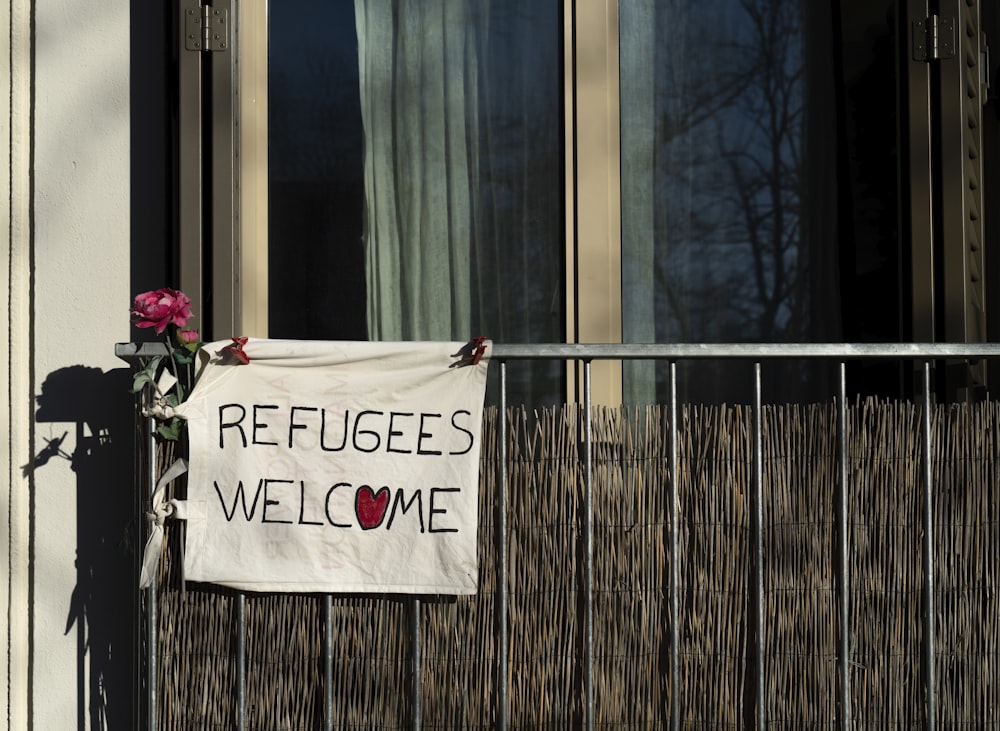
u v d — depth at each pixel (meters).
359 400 3.50
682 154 4.09
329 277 4.03
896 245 4.06
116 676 3.81
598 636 3.53
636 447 3.56
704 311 4.07
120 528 3.84
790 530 3.56
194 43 3.87
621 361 4.03
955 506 3.61
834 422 3.57
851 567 3.58
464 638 3.51
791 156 4.09
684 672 3.54
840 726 3.55
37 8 3.88
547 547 3.53
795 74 4.09
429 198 4.07
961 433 3.62
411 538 3.47
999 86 4.07
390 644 3.51
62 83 3.90
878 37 4.09
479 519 3.53
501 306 4.05
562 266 4.04
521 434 3.91
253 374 3.50
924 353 3.46
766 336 4.07
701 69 4.09
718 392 4.05
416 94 4.07
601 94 4.05
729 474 3.55
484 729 3.51
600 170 4.05
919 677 3.57
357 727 3.51
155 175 3.92
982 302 3.99
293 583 3.45
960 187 3.95
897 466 3.59
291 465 3.48
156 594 3.49
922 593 3.57
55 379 3.85
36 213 3.87
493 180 4.06
